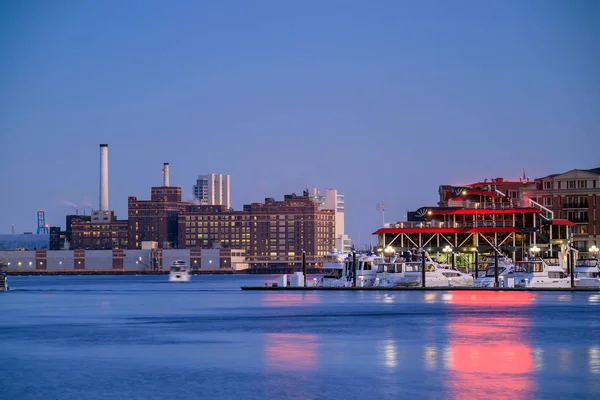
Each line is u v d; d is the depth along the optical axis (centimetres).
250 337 16450
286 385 11356
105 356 13950
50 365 13075
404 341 15638
